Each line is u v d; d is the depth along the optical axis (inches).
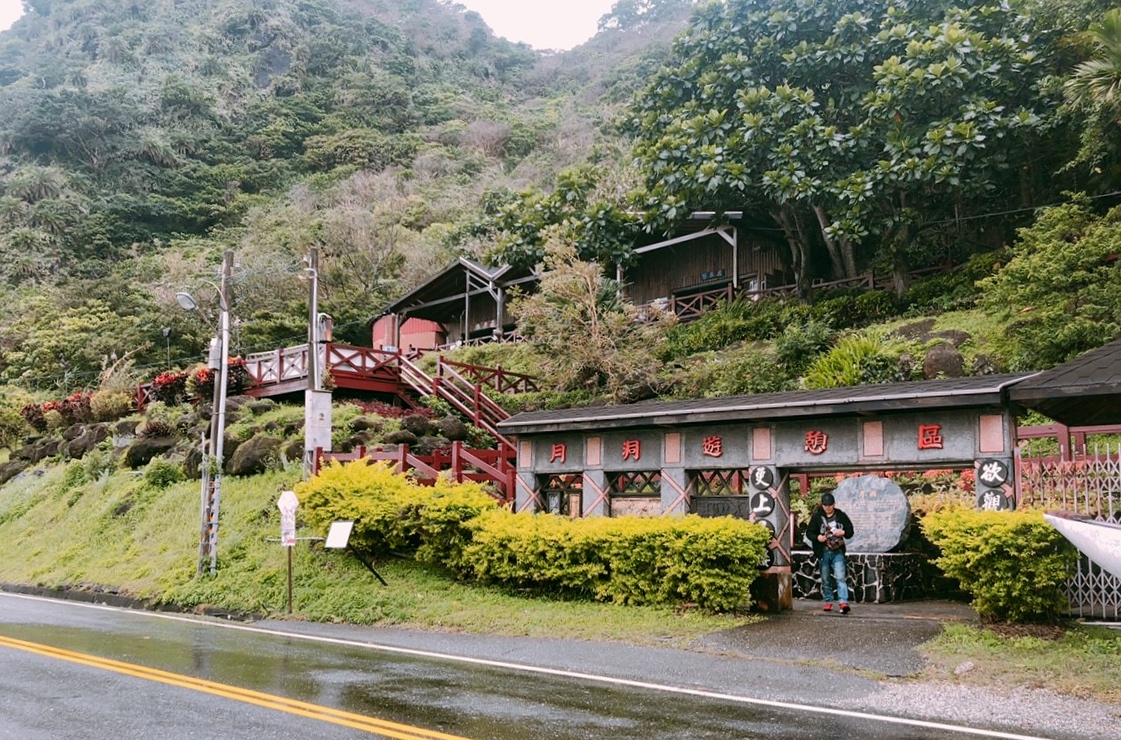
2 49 4456.2
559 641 414.9
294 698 295.7
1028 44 970.7
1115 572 298.8
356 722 262.1
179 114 3314.5
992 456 410.6
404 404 980.6
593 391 997.2
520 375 1072.2
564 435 566.9
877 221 1015.0
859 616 435.8
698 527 454.3
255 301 1894.7
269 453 783.7
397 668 354.9
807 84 1101.7
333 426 812.0
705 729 253.9
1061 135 989.2
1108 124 812.0
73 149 2871.6
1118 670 310.5
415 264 2030.0
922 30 1015.0
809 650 368.2
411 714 272.2
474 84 4303.6
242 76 3772.1
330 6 4635.8
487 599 502.0
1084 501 382.6
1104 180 938.1
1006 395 404.5
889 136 971.9
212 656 386.3
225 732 252.1
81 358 1760.6
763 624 421.1
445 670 350.6
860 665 341.1
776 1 1119.6
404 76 4065.0
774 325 1070.4
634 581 472.1
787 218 1136.2
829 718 267.9
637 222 1186.6
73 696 301.6
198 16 4340.6
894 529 511.2
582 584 492.4
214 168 3019.2
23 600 637.9
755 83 1109.1
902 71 948.0
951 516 394.9
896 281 1039.0
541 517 524.1
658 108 1177.4
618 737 244.8
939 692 299.3
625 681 326.6
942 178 930.7
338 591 535.5
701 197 1094.4
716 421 491.8
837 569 455.8
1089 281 729.0
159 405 1008.2
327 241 2148.1
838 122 1094.4
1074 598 384.2
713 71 1118.4
